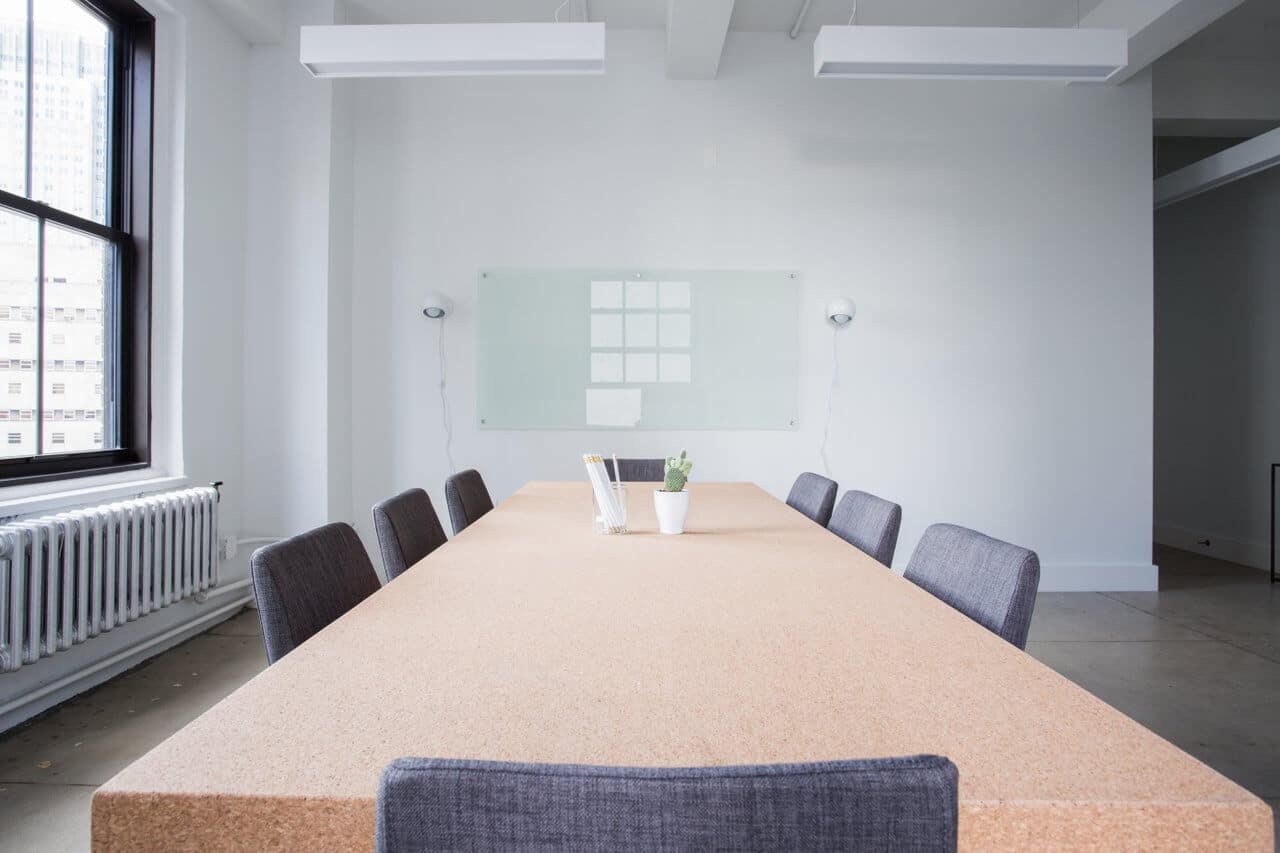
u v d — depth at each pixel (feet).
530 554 5.41
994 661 3.14
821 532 6.38
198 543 10.15
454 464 13.83
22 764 6.87
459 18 13.19
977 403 14.05
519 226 13.82
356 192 13.70
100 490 8.91
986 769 2.16
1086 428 14.10
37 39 8.82
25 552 7.48
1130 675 9.46
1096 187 14.07
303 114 12.55
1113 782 2.09
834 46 8.69
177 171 10.71
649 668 3.03
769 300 13.91
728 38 13.87
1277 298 16.05
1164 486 19.22
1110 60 8.71
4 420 8.41
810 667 3.05
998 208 14.01
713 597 4.19
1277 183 16.03
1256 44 14.28
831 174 13.93
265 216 12.50
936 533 4.96
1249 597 13.43
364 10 12.94
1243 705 8.51
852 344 13.99
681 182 13.84
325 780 2.08
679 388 13.85
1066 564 13.99
